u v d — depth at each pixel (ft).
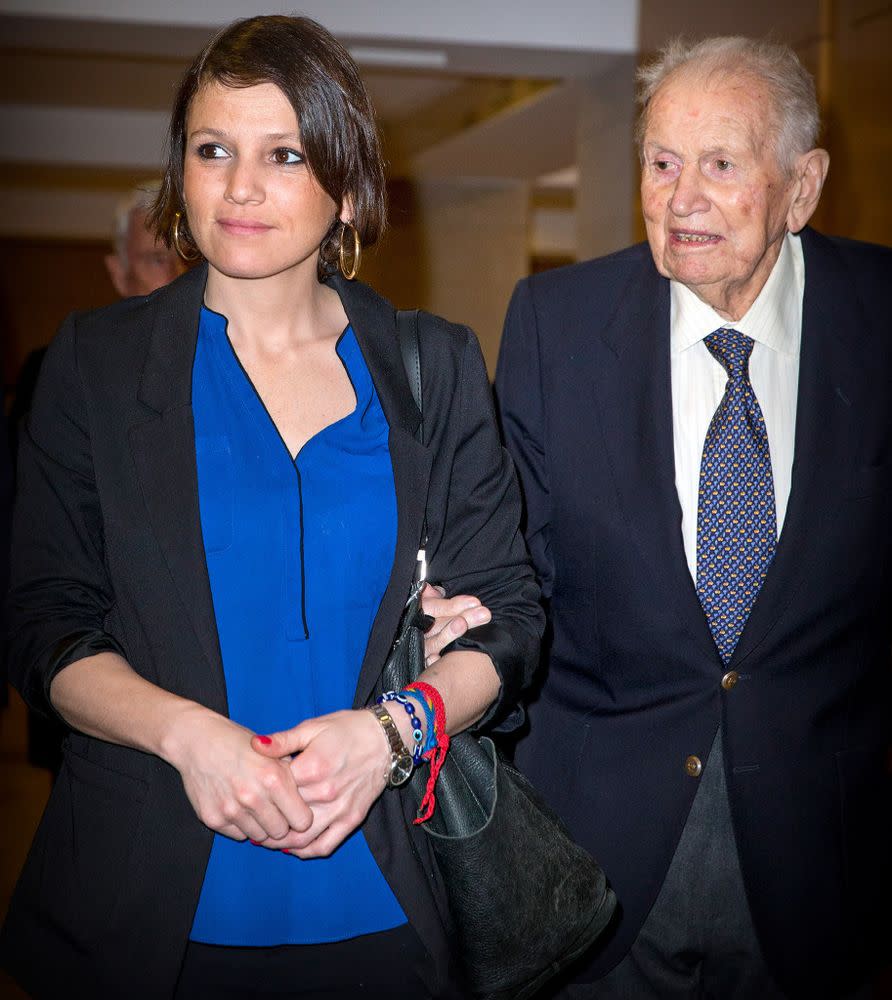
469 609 4.84
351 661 4.66
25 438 4.66
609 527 6.28
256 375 4.70
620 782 6.29
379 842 4.56
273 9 19.42
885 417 6.28
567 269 6.90
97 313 4.77
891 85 15.88
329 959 4.60
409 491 4.70
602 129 22.84
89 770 4.56
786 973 6.19
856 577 6.20
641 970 6.40
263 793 4.03
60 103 33.24
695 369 6.36
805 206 6.23
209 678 4.42
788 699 6.14
